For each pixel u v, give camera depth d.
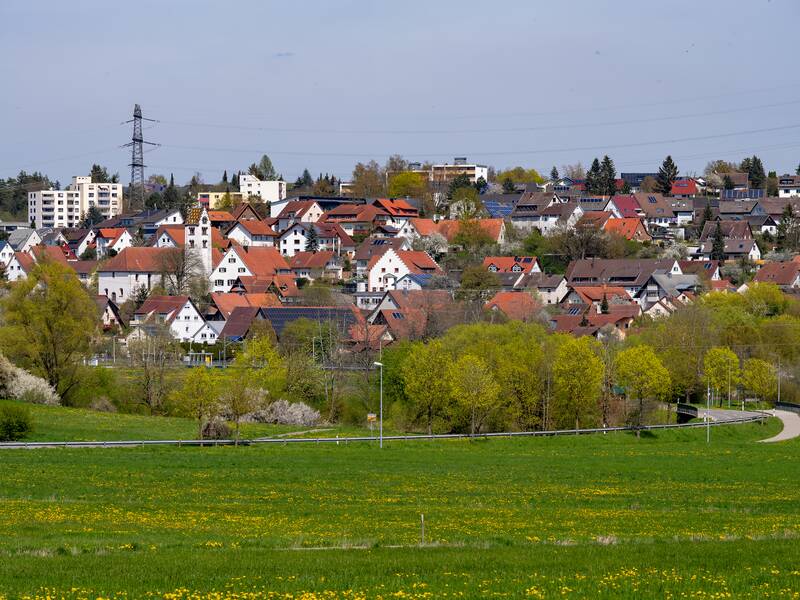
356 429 161.38
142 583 54.22
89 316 175.38
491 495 97.00
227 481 102.19
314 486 100.31
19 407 132.25
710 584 55.97
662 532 76.81
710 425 167.00
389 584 54.53
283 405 167.75
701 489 103.94
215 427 140.62
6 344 170.50
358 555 62.78
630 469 119.69
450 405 159.75
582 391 164.50
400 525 78.25
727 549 66.12
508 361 166.75
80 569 57.28
